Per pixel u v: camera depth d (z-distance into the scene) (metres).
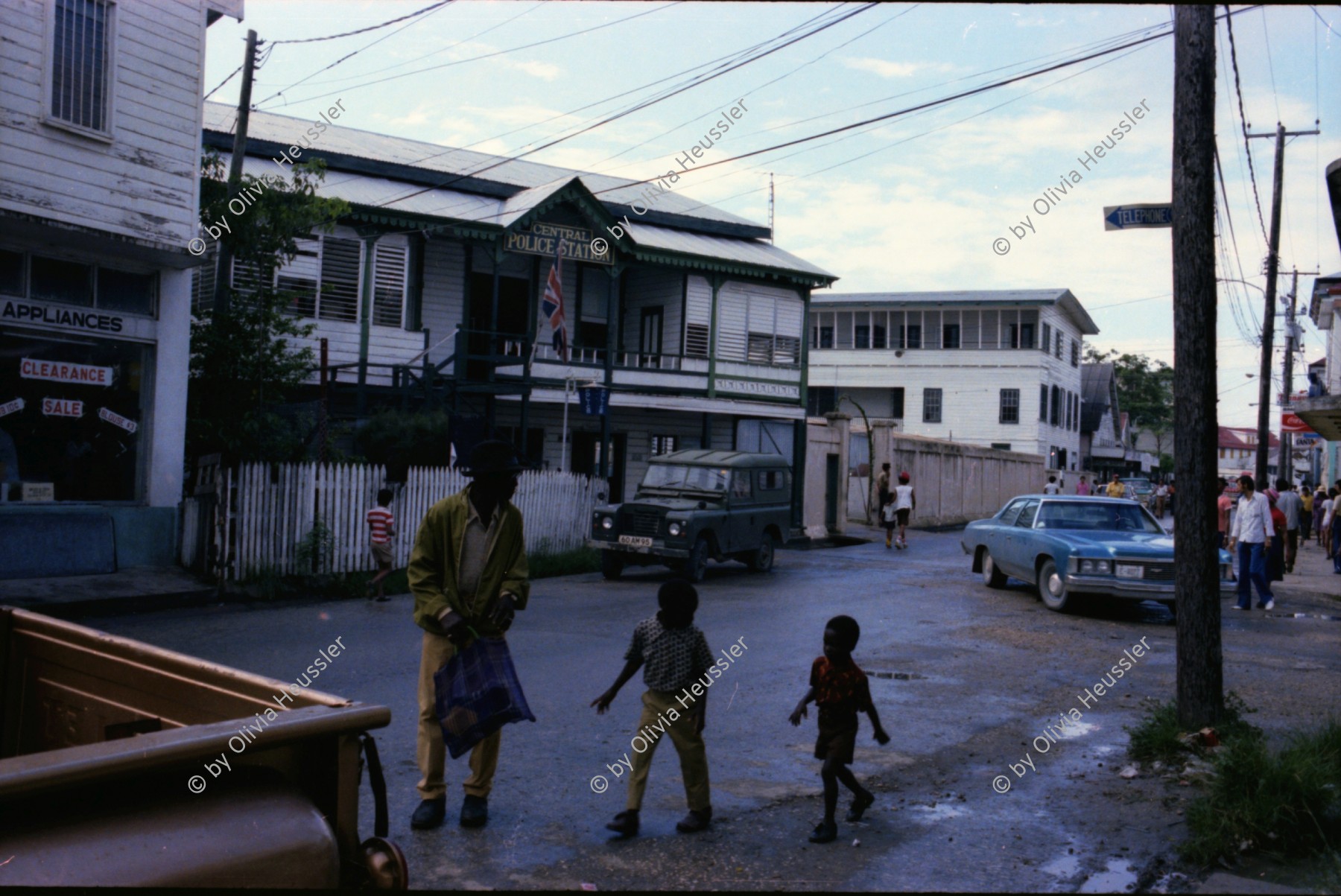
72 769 2.22
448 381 21.00
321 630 11.09
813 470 27.11
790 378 27.83
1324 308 28.20
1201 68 6.95
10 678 3.86
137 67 12.84
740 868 4.85
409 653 9.87
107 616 11.76
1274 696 8.62
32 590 11.71
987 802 5.89
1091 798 5.97
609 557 16.59
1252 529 14.47
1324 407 13.74
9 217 11.45
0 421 12.20
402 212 20.67
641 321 26.94
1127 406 72.25
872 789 6.12
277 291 16.23
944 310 46.44
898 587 15.90
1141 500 45.31
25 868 2.21
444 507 5.27
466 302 23.28
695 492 17.12
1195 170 6.97
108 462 13.28
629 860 4.93
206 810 2.55
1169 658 10.33
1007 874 4.83
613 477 26.64
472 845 5.05
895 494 23.95
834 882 4.71
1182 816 5.64
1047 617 12.89
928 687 8.84
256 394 15.76
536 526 18.55
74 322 12.76
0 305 12.05
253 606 12.88
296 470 14.21
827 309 48.22
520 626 11.67
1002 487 37.47
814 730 7.46
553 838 5.18
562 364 23.67
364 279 20.83
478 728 4.97
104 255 13.10
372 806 5.59
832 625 5.42
